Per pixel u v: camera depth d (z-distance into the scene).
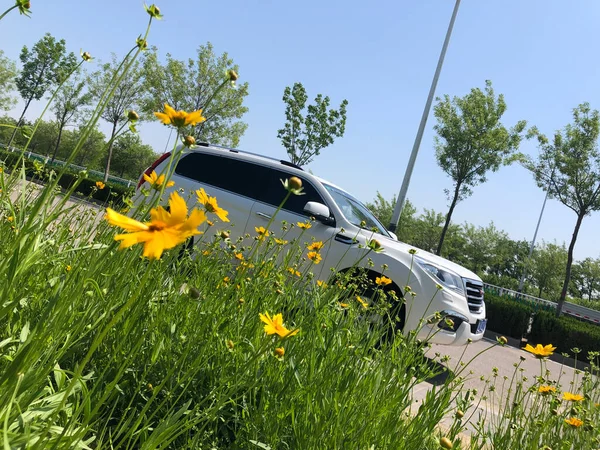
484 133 18.28
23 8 1.51
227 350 2.09
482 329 6.09
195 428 1.88
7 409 1.02
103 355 1.94
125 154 58.78
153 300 2.05
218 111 25.28
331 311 2.81
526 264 32.94
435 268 5.45
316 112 22.44
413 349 2.78
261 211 6.13
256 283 2.63
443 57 15.45
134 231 0.77
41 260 1.69
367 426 1.98
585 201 15.90
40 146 48.03
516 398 2.96
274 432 1.92
